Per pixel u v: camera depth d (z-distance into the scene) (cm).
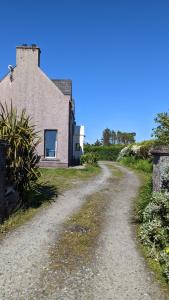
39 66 2814
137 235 1125
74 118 3591
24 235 1088
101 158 5181
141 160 3397
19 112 2783
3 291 724
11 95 2783
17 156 1405
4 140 1236
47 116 2786
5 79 2788
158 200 1053
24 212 1350
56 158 2788
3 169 1222
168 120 1504
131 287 761
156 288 761
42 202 1520
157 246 971
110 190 1920
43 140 2773
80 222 1251
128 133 8119
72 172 2481
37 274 811
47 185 1922
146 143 3616
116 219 1323
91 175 2450
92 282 780
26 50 2784
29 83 2788
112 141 8125
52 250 966
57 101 2783
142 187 1984
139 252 973
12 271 822
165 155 1224
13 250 955
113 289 750
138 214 1309
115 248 1000
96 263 887
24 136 1455
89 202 1584
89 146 5425
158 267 866
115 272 835
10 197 1301
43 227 1177
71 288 748
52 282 773
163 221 1027
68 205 1507
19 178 1414
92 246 1011
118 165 3725
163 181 1167
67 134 2783
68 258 914
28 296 706
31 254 930
